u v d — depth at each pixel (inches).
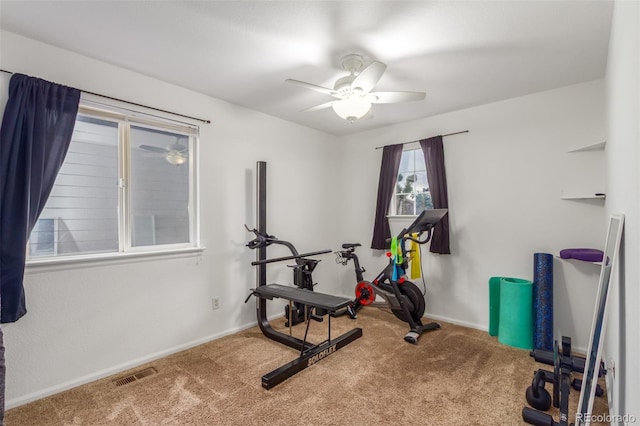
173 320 107.7
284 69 97.3
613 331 65.9
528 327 109.8
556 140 112.1
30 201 77.0
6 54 76.9
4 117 74.6
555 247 112.6
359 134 171.5
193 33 78.2
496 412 74.5
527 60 91.0
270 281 143.7
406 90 112.7
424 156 141.6
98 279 91.4
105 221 96.4
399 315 134.2
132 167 101.7
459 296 135.0
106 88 93.0
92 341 90.0
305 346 105.4
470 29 75.5
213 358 103.0
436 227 136.9
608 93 85.8
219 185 121.8
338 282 180.7
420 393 82.4
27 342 79.5
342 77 95.3
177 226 112.7
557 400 75.5
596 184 104.3
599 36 78.2
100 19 72.5
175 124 109.7
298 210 156.6
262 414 74.2
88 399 80.5
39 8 68.2
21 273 74.7
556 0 65.2
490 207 126.8
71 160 90.1
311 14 70.4
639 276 40.4
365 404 77.8
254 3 66.8
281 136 147.3
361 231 170.9
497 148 124.9
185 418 73.0
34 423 71.7
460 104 127.5
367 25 74.2
